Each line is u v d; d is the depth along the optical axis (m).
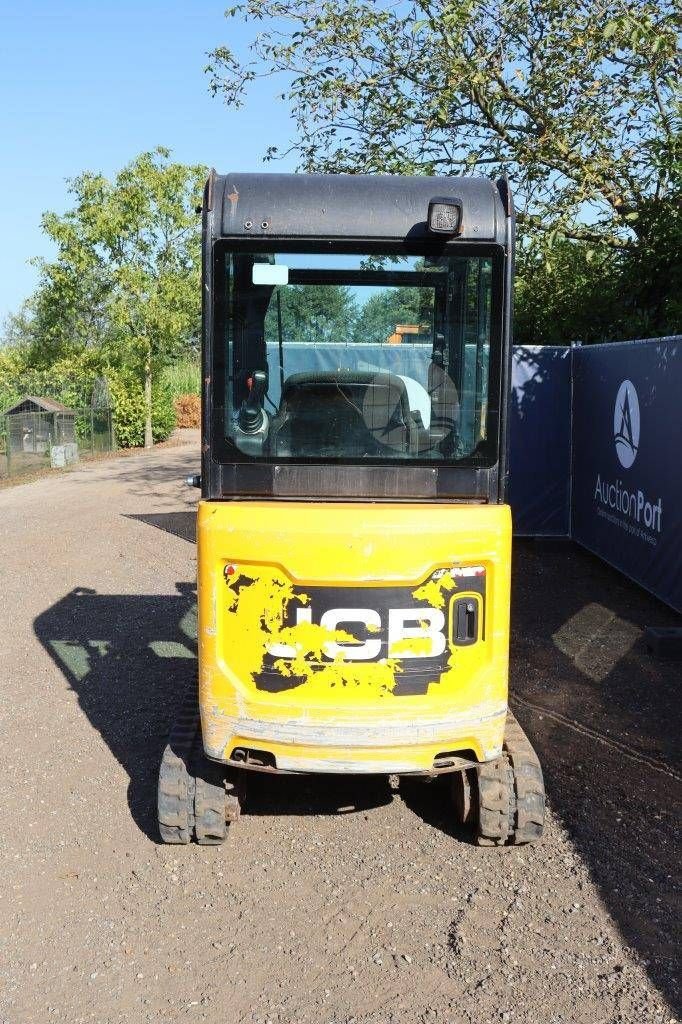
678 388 8.54
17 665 7.72
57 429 25.23
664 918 4.11
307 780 5.51
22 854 4.68
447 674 4.03
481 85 11.30
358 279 4.14
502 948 3.91
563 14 11.37
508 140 11.82
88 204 28.30
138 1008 3.57
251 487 4.20
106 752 5.91
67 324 29.94
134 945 3.96
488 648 4.07
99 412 28.11
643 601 9.30
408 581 3.95
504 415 4.16
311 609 3.96
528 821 4.53
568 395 11.77
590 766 5.64
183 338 30.23
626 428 9.90
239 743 4.10
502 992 3.64
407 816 5.08
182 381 41.38
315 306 4.15
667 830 4.87
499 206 4.11
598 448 10.83
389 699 4.01
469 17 10.97
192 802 4.57
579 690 6.91
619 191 11.71
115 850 4.71
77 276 28.78
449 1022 3.48
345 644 3.98
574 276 12.28
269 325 4.15
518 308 12.91
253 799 5.29
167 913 4.18
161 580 10.76
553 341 12.75
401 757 4.04
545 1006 3.56
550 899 4.26
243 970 3.79
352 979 3.73
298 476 4.19
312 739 4.02
